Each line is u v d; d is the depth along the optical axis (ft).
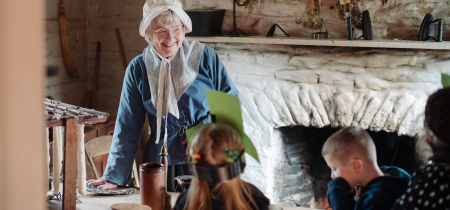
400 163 10.15
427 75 8.46
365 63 8.89
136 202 5.93
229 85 6.83
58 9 12.07
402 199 3.45
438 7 8.38
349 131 4.37
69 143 5.08
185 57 6.53
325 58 9.21
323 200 11.31
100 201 5.94
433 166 3.37
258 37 9.37
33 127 1.45
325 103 9.21
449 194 3.19
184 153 6.53
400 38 8.73
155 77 6.45
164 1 6.06
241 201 3.63
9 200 1.40
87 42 13.19
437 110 3.24
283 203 10.91
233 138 3.60
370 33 8.52
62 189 5.58
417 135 8.68
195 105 6.54
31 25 1.40
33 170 1.47
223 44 10.03
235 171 3.58
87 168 8.75
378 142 10.37
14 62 1.37
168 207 5.60
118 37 12.71
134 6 12.42
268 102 9.64
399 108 8.66
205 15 9.42
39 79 1.45
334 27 9.20
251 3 9.48
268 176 10.12
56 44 12.11
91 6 12.96
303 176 11.12
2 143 1.36
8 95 1.36
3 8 1.33
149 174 5.25
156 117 6.59
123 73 12.94
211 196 3.62
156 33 6.16
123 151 6.43
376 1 8.74
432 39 8.23
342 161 4.30
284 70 9.53
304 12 9.36
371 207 3.93
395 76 8.66
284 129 10.50
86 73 13.32
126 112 6.58
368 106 8.85
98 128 10.27
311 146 11.17
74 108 5.40
